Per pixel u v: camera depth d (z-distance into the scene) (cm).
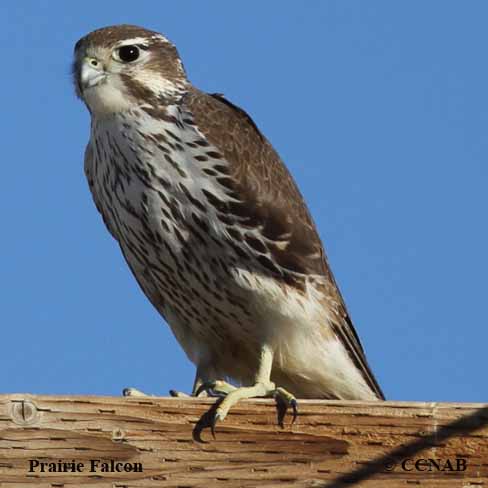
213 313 1155
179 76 1166
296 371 1180
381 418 812
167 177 1107
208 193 1109
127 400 803
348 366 1205
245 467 808
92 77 1130
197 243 1117
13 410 789
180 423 809
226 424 809
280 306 1134
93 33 1161
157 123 1120
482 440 806
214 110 1145
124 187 1124
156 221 1113
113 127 1125
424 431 809
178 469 802
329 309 1176
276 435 812
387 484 804
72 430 795
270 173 1154
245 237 1123
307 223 1167
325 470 809
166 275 1151
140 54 1144
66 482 789
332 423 813
